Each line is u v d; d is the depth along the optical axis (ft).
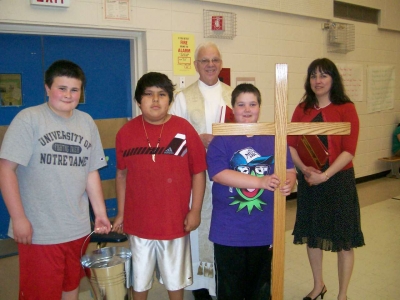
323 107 6.84
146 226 5.67
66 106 5.13
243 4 12.60
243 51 13.10
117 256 5.86
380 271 8.76
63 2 9.46
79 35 10.41
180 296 6.03
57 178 5.15
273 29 13.79
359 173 17.92
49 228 5.14
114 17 10.33
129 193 5.83
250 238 5.53
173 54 11.46
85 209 5.61
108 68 11.26
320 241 6.81
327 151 6.36
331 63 6.66
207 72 7.10
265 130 4.57
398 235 11.02
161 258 5.82
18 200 4.96
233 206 5.56
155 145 5.66
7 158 4.87
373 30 17.52
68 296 5.71
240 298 5.71
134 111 11.69
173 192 5.70
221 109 6.82
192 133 5.88
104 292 5.55
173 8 11.29
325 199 6.67
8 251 10.02
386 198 15.14
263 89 13.87
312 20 14.96
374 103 18.02
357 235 6.65
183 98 7.30
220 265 5.65
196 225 5.96
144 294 5.90
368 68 17.49
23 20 9.21
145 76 5.61
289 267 9.03
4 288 8.21
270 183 4.62
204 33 12.01
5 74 9.92
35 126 5.02
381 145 18.75
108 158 11.61
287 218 12.93
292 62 14.58
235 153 5.47
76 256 5.57
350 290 7.89
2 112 10.01
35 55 10.21
